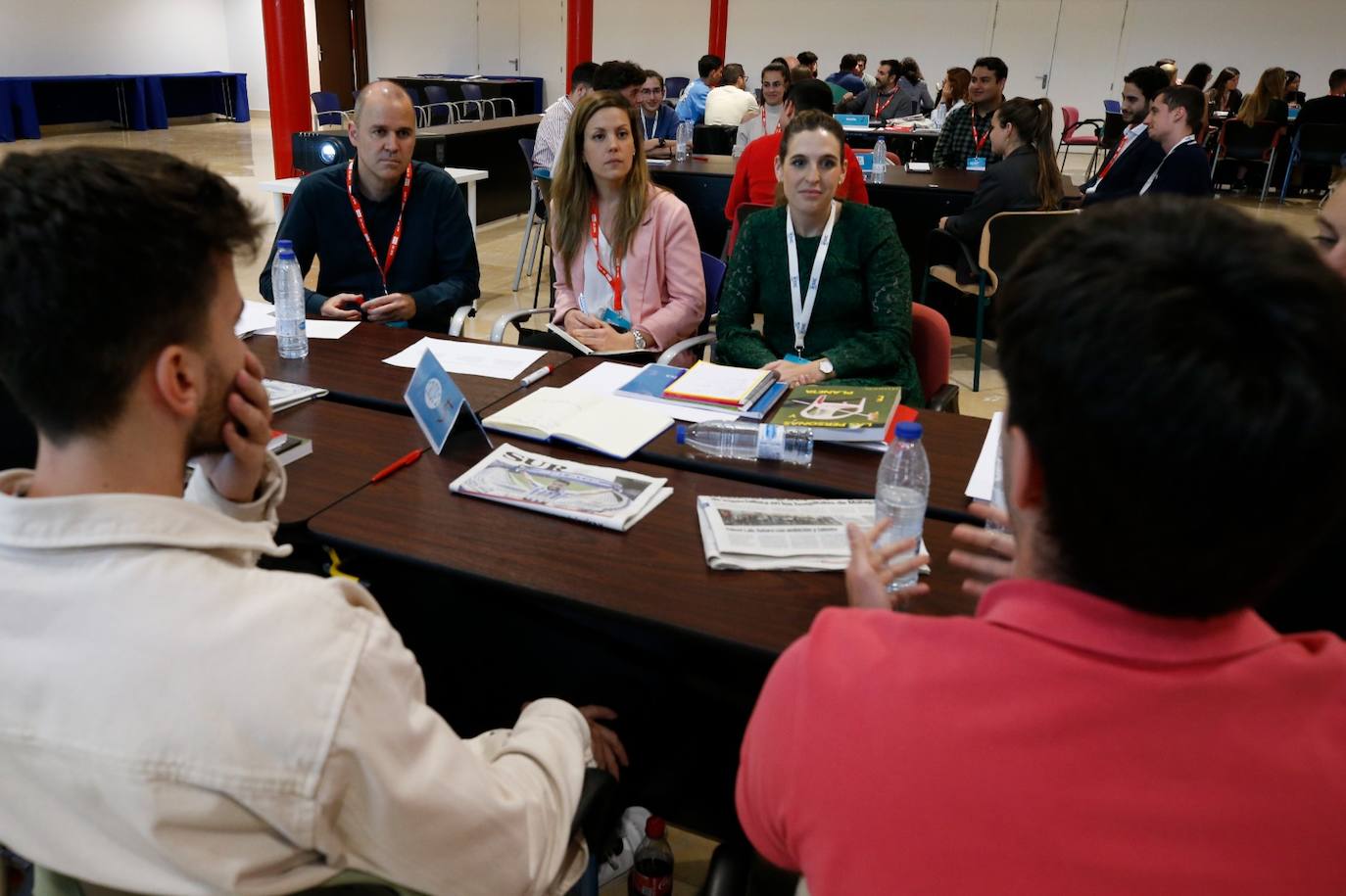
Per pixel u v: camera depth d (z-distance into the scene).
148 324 0.64
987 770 0.49
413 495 1.51
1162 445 0.43
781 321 2.62
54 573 0.63
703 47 12.76
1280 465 0.42
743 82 8.84
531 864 0.80
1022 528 0.55
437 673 1.80
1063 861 0.48
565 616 1.79
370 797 0.66
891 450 1.52
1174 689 0.48
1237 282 0.44
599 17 13.07
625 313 2.84
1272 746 0.48
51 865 0.66
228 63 14.97
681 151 6.19
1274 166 9.50
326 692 0.63
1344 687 0.50
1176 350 0.43
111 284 0.61
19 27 12.07
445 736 0.73
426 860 0.71
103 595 0.62
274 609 0.64
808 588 1.27
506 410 1.82
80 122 12.75
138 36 13.55
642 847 1.59
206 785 0.61
